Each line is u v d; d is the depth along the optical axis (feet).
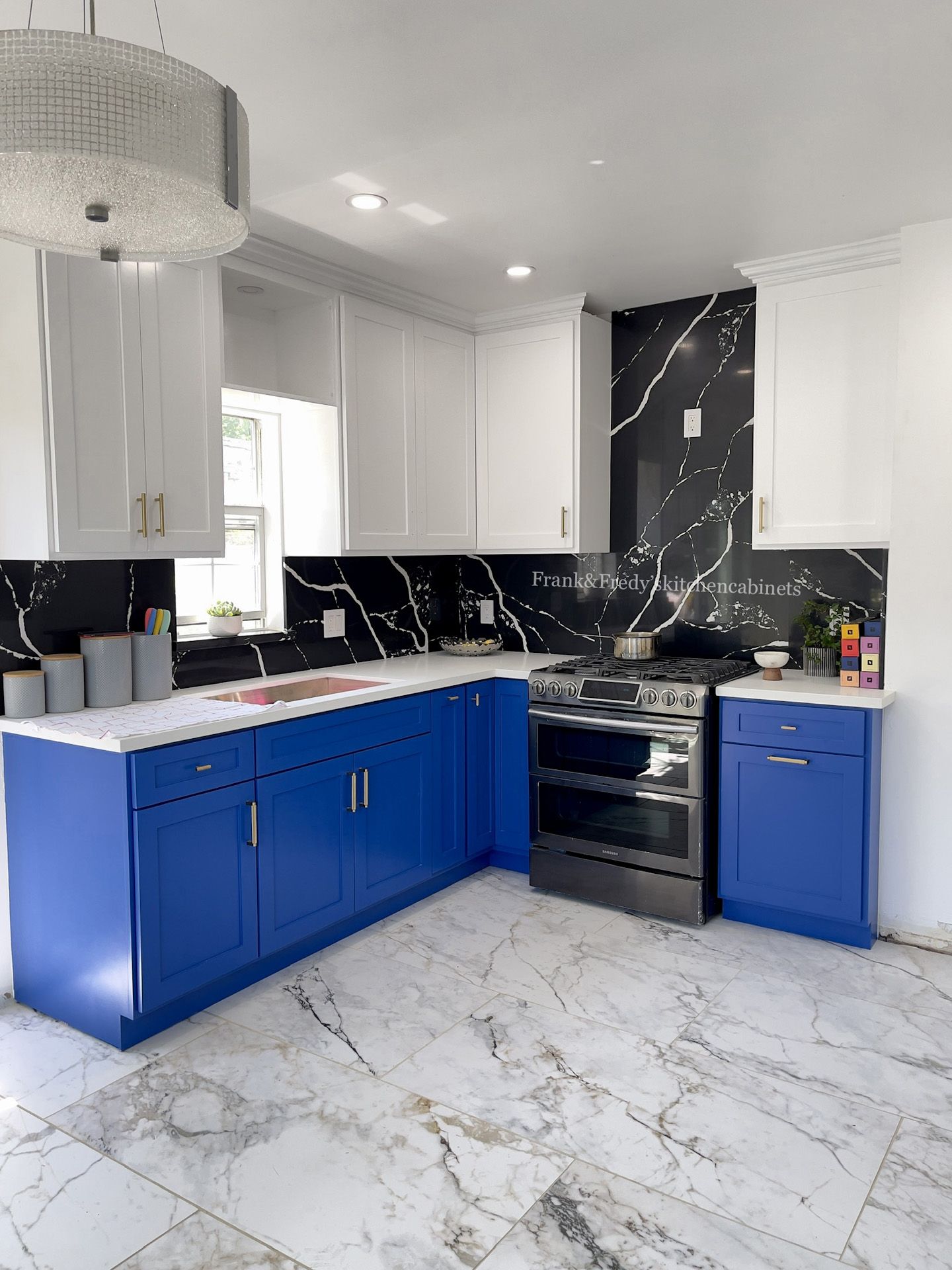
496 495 13.62
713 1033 8.45
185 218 5.21
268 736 9.17
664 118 7.50
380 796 10.78
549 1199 6.26
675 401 13.05
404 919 11.17
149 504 8.97
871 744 10.03
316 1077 7.73
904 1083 7.63
